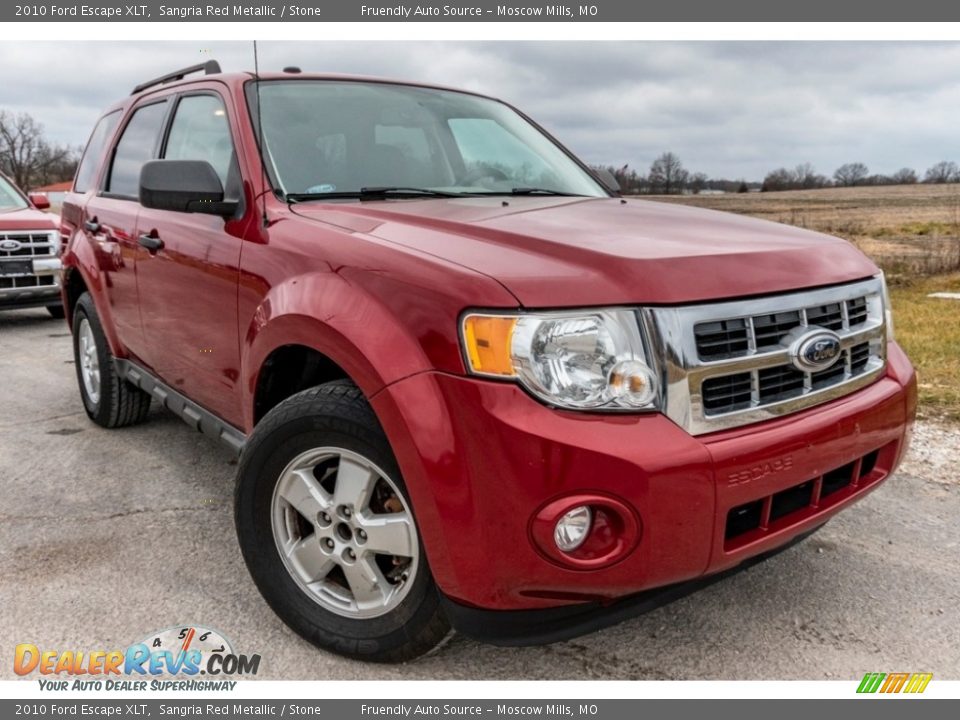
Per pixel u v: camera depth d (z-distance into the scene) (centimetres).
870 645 239
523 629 190
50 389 550
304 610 233
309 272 227
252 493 235
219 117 307
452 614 195
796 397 205
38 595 264
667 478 177
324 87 323
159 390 354
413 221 232
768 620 253
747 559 205
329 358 217
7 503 342
